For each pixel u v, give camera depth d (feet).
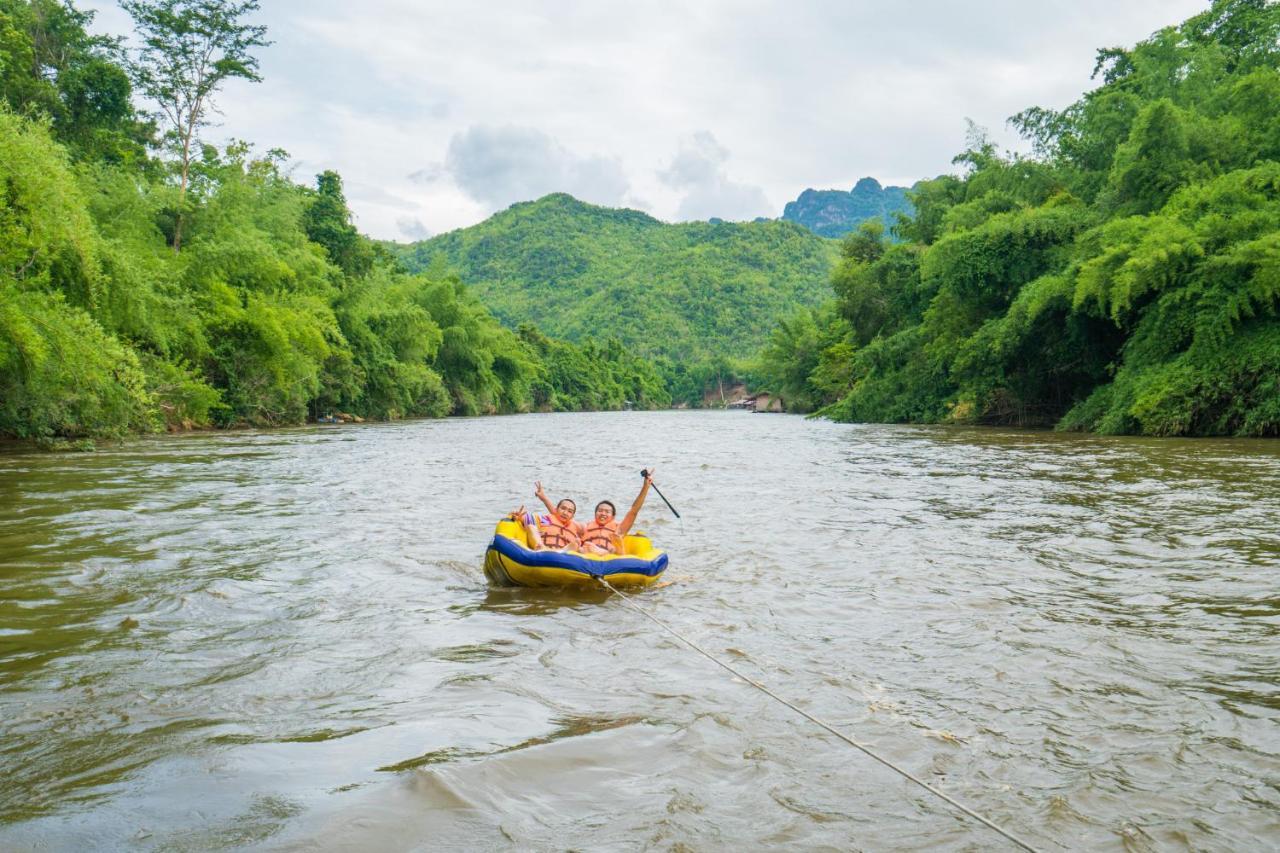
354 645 18.54
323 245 177.47
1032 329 111.75
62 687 15.51
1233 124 100.53
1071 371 113.80
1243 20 129.29
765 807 11.07
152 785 11.38
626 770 12.08
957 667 16.99
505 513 38.73
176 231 121.08
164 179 135.54
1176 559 27.09
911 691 15.65
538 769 11.98
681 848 9.91
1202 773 12.24
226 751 12.57
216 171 136.36
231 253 117.60
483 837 10.01
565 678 16.39
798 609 21.79
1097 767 12.44
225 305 116.16
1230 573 25.03
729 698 15.26
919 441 92.84
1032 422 122.52
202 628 19.62
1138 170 103.14
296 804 10.76
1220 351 84.02
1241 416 83.35
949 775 12.16
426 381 194.29
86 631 19.19
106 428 78.18
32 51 114.93
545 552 23.76
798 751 12.91
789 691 15.65
